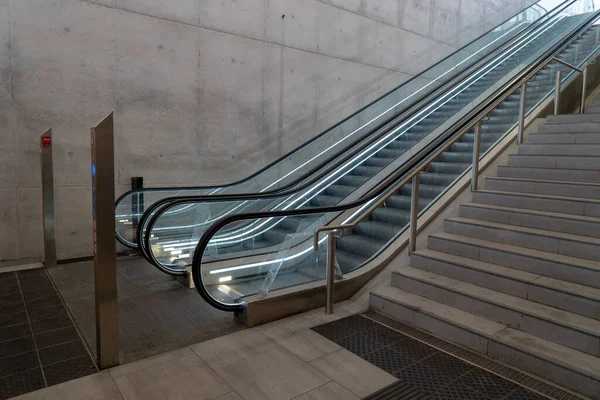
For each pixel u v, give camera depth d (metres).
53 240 4.91
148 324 3.25
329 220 4.52
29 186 5.11
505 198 4.05
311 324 3.25
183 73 6.12
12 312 3.51
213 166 6.55
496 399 2.23
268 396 2.24
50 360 2.65
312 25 7.49
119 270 4.88
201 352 2.76
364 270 3.98
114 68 5.55
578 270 2.89
